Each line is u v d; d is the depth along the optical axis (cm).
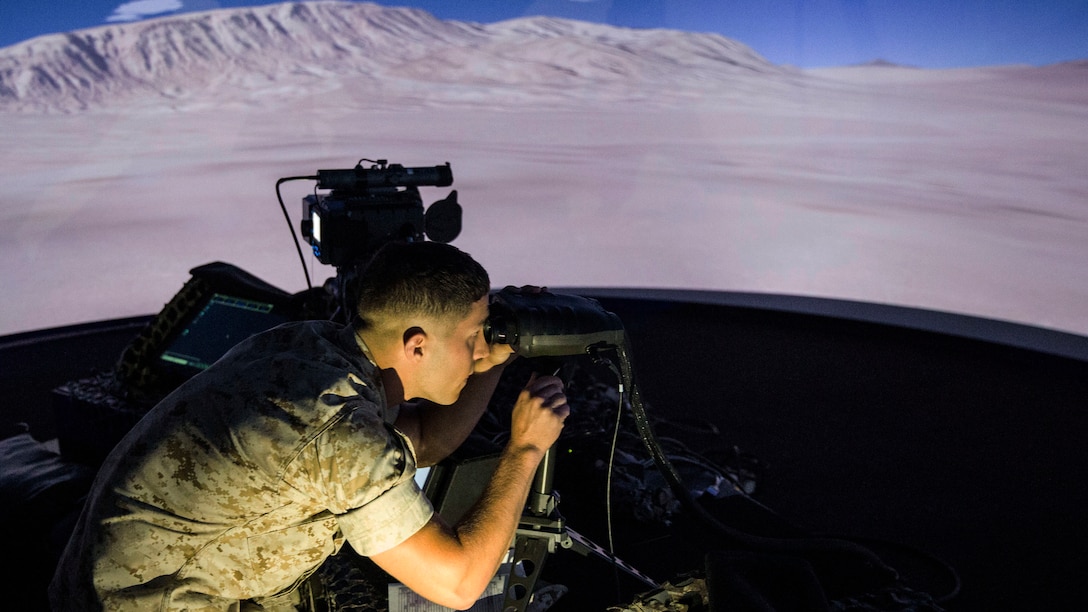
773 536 232
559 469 250
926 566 227
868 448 311
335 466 100
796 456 304
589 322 134
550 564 214
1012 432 323
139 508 104
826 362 412
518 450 124
